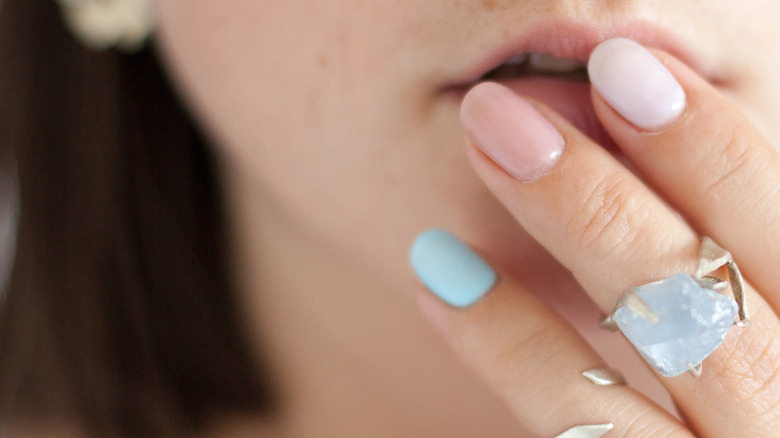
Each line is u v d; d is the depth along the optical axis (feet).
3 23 1.05
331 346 1.03
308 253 0.98
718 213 0.85
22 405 1.10
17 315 1.11
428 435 1.04
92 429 1.09
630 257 0.84
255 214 1.01
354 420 1.04
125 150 1.06
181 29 0.94
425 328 0.99
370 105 0.87
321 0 0.87
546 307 0.87
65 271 1.08
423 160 0.87
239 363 1.07
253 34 0.89
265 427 1.08
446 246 0.87
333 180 0.90
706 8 0.84
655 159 0.85
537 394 0.86
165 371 1.08
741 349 0.84
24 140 1.07
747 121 0.85
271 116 0.91
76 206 1.08
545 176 0.84
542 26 0.84
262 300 1.05
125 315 1.08
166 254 1.08
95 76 1.05
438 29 0.85
